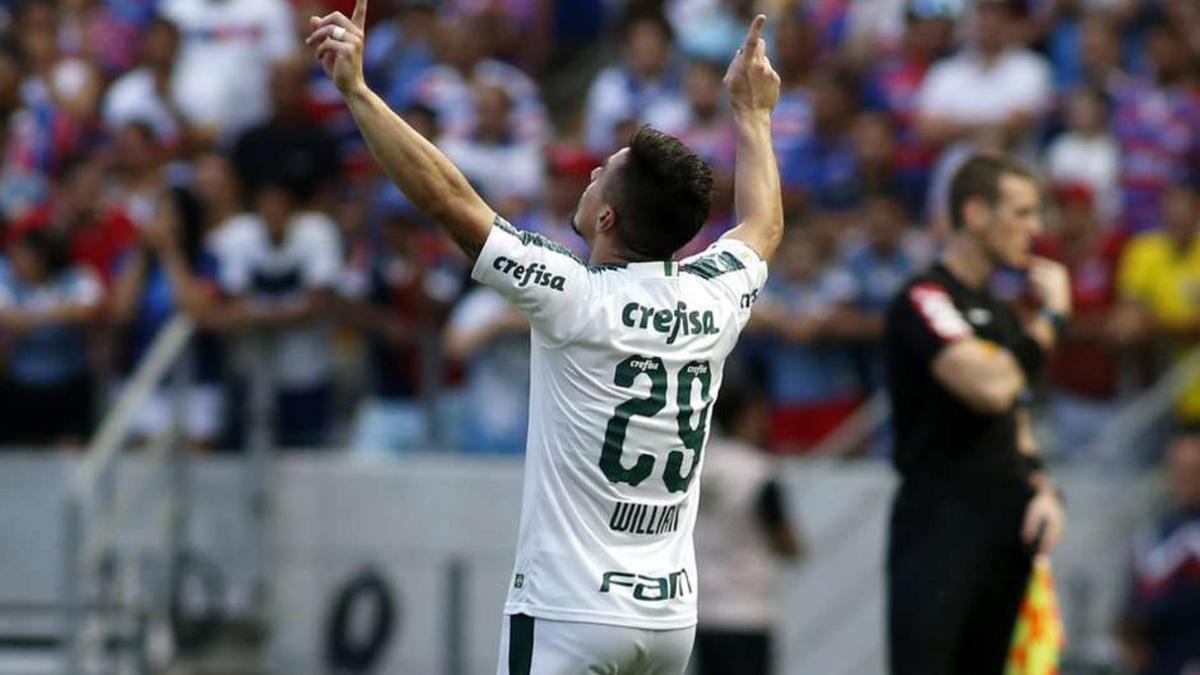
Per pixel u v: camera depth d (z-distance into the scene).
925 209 44.66
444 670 41.81
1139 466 41.00
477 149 44.44
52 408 43.38
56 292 44.09
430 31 50.34
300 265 42.50
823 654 41.41
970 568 27.52
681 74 48.75
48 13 51.50
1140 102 45.56
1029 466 27.95
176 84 48.72
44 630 42.16
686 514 20.52
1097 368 41.25
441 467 41.91
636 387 19.92
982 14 46.00
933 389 27.64
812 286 41.81
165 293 43.16
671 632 20.23
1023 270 30.77
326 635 42.22
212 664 41.50
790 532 36.94
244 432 42.38
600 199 20.44
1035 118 45.78
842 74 47.66
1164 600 37.16
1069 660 39.84
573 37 58.00
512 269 19.62
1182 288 41.00
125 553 41.00
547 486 20.06
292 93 44.66
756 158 21.73
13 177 48.00
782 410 41.75
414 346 42.41
